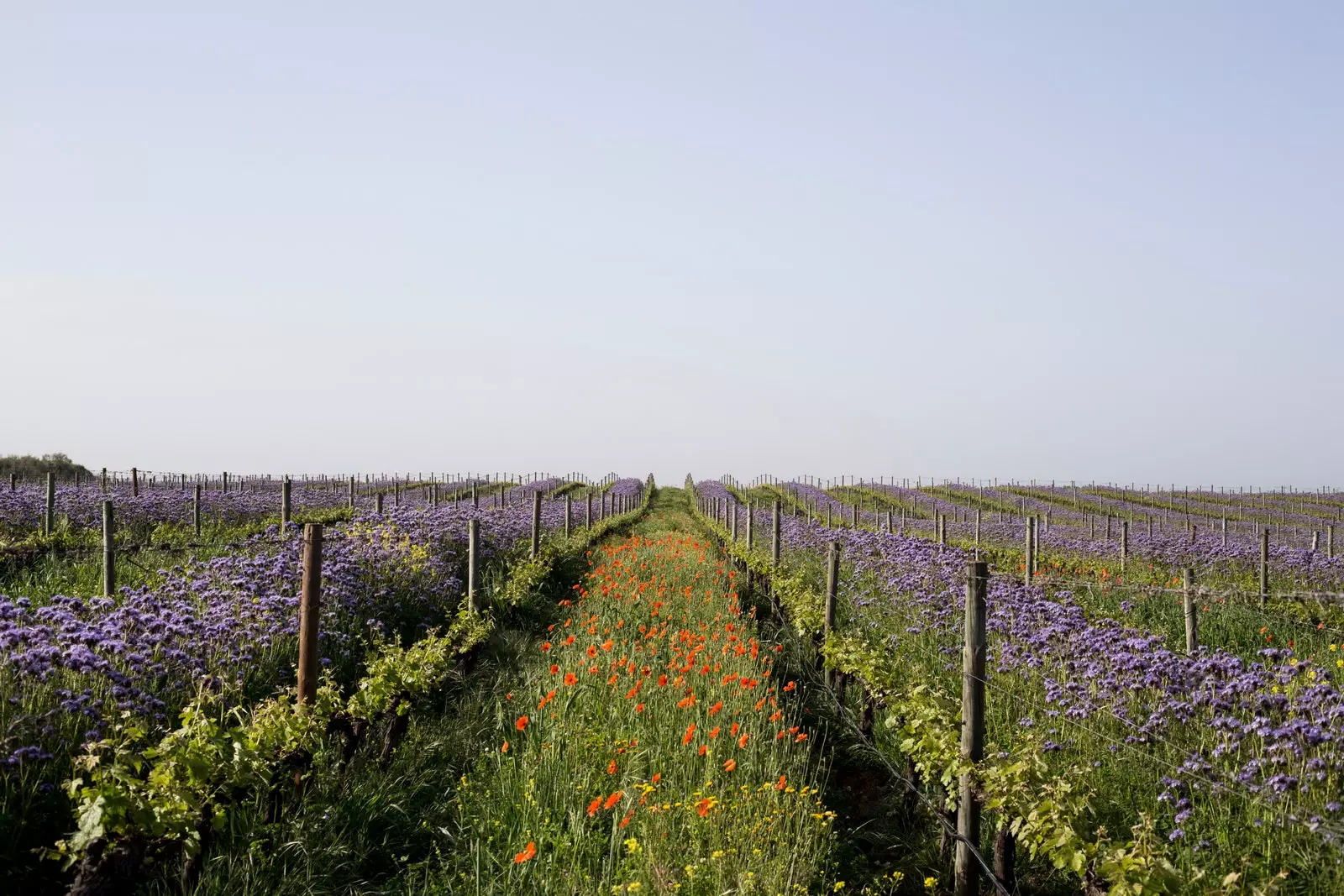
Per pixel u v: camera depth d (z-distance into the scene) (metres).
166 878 5.68
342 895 6.23
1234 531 41.91
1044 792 5.89
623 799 6.79
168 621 8.54
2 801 5.82
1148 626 14.29
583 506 40.97
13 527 19.05
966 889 6.40
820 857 6.63
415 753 8.60
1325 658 11.02
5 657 6.70
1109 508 58.50
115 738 6.40
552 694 8.95
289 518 25.16
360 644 11.52
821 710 11.02
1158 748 7.31
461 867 6.43
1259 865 5.57
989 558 24.00
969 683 6.62
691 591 16.03
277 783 6.84
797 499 64.00
